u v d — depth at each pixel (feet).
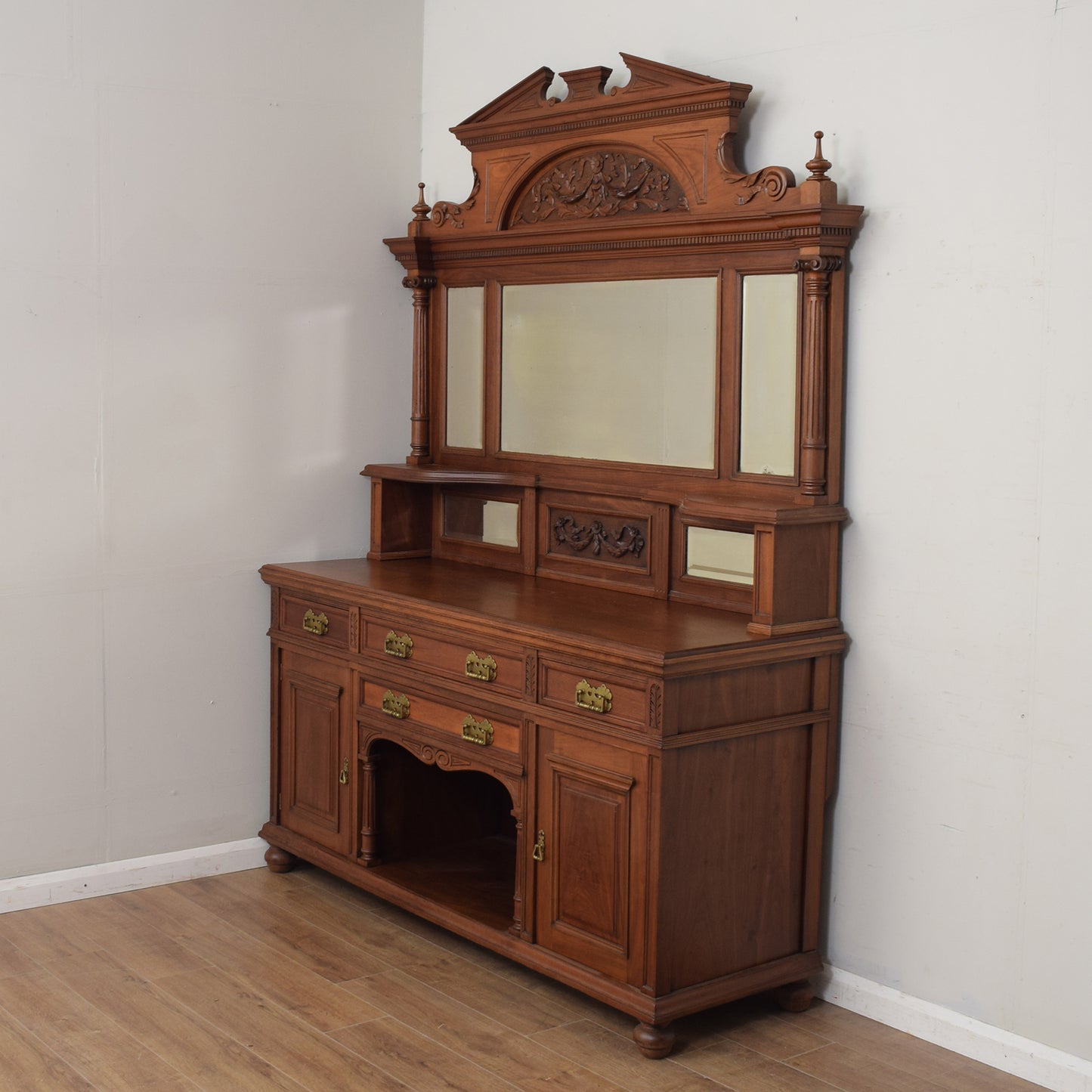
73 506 12.62
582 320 12.50
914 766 10.44
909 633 10.41
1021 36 9.47
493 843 13.58
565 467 12.72
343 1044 10.15
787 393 10.83
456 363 13.88
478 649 11.21
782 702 10.48
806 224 10.26
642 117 11.53
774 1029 10.61
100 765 12.96
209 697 13.55
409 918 12.62
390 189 14.26
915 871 10.50
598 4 12.42
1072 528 9.42
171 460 13.11
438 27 14.14
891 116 10.24
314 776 13.28
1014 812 9.86
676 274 11.60
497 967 11.57
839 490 10.72
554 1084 9.64
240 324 13.39
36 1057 9.84
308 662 13.25
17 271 12.16
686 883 10.02
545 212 12.69
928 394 10.18
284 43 13.43
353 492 14.29
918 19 10.03
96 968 11.34
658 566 11.84
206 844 13.67
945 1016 10.34
